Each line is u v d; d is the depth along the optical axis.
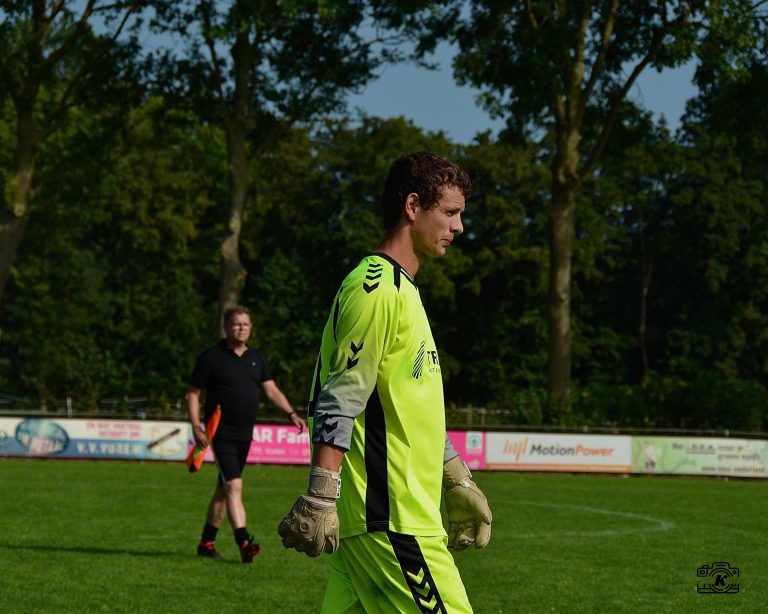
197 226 117.81
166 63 62.62
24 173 64.44
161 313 110.12
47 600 14.20
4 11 61.22
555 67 57.12
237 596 14.84
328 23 59.19
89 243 116.50
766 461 51.78
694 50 56.47
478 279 111.50
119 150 69.19
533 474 50.03
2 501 28.61
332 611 6.65
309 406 6.75
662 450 51.50
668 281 120.69
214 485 36.06
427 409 6.55
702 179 116.69
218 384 18.06
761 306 121.06
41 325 111.56
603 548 21.47
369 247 110.38
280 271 111.19
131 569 17.11
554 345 62.34
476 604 14.70
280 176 118.44
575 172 62.09
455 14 61.81
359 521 6.42
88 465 45.94
